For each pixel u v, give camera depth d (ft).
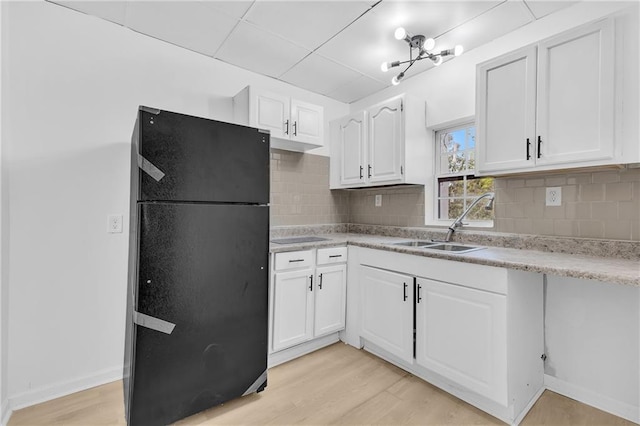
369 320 7.83
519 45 7.05
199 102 8.05
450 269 6.09
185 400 5.35
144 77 7.22
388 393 6.28
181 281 5.32
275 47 7.82
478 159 6.58
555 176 6.44
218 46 7.75
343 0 6.11
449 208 8.99
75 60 6.38
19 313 5.79
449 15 6.58
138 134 5.01
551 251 6.38
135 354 4.94
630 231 5.53
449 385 6.29
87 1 6.09
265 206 6.29
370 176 9.42
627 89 4.79
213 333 5.64
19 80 5.81
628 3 5.67
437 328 6.28
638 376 5.39
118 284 6.77
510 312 5.31
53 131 6.14
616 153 4.87
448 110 8.47
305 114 8.95
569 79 5.33
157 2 6.15
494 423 5.41
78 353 6.35
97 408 5.78
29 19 5.92
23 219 5.83
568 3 6.23
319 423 5.41
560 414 5.63
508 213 7.18
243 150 6.00
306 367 7.30
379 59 8.41
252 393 6.28
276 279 7.22
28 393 5.84
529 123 5.80
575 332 6.06
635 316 5.44
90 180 6.51
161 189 5.14
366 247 8.00
